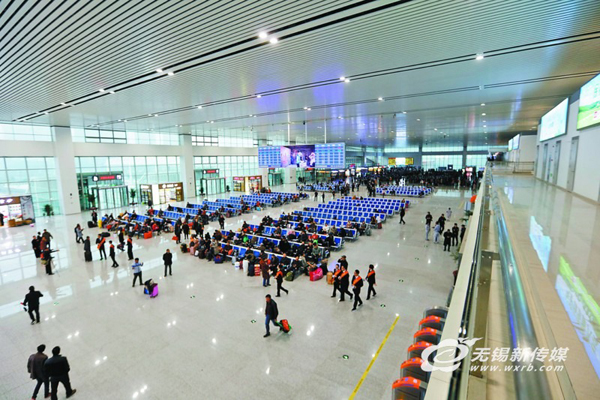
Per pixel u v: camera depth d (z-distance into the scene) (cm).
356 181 4100
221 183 3581
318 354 627
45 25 624
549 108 1659
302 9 566
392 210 1967
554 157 1598
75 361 625
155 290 903
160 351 649
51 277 1073
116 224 1789
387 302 838
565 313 334
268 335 692
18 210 1936
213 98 1328
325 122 2195
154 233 1667
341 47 753
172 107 1520
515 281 172
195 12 575
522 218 790
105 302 876
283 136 3388
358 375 566
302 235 1364
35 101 1305
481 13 584
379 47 756
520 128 2645
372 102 1459
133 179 2747
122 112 1627
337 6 556
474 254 260
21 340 702
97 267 1166
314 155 1819
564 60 857
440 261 1144
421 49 773
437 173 4588
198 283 1000
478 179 3412
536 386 95
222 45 735
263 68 915
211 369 591
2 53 767
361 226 1522
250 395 525
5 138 1967
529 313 136
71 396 533
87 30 647
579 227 695
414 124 2348
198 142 3253
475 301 192
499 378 202
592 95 1006
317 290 930
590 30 657
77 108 1478
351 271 1056
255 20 608
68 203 2227
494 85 1145
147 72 933
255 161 4022
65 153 2194
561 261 488
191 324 751
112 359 627
